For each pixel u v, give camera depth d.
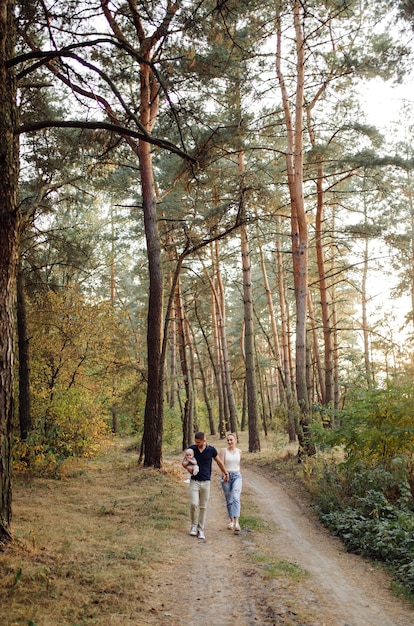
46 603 5.16
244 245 25.30
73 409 16.89
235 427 29.34
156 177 24.88
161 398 16.67
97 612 5.12
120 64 12.11
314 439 13.41
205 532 9.30
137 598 5.65
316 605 5.68
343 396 13.41
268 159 25.36
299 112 18.69
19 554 6.40
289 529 9.98
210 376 55.94
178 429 32.84
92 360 20.19
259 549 8.16
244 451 25.28
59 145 16.06
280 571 6.86
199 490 9.05
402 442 10.98
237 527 9.48
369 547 8.23
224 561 7.42
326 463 13.03
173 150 7.62
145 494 12.45
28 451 14.88
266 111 19.83
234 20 9.98
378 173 19.31
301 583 6.45
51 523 8.78
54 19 9.34
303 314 18.34
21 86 10.82
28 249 16.41
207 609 5.51
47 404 17.03
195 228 18.53
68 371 19.20
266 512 11.46
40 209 16.61
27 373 16.00
